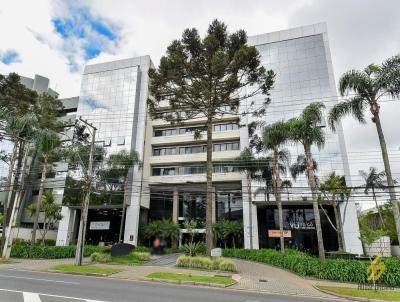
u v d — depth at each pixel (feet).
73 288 40.78
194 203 167.32
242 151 138.82
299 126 81.15
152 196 172.45
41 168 152.25
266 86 88.63
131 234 147.95
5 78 112.47
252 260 107.34
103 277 56.95
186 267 76.23
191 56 85.66
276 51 155.84
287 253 87.35
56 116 129.08
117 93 171.63
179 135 173.78
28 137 104.99
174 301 34.45
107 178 145.07
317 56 149.28
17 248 94.63
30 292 36.24
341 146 132.26
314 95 143.23
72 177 147.33
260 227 143.95
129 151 156.97
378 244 123.13
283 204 139.54
